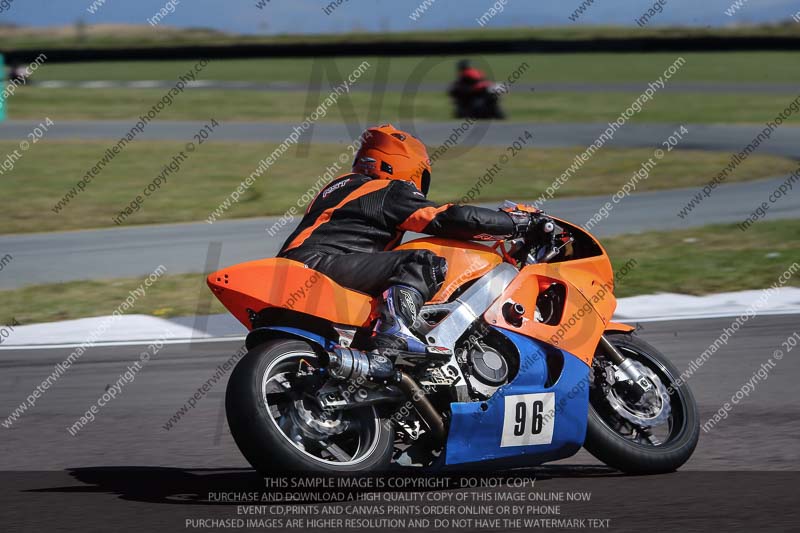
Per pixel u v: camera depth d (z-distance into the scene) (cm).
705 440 1852
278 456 1406
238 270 1527
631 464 1650
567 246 1802
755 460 1712
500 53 17662
